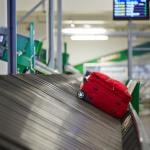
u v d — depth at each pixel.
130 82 4.59
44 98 3.08
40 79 3.74
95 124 3.04
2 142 1.85
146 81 13.35
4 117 2.23
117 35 13.05
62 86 4.04
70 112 3.08
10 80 3.06
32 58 4.36
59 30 6.93
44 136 2.22
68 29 12.45
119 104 3.64
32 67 4.37
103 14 9.96
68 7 8.95
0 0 4.76
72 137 2.43
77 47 14.17
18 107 2.51
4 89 2.75
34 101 2.83
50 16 6.22
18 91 2.86
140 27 13.19
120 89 3.67
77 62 14.17
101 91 3.73
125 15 6.59
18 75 3.37
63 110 3.02
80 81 5.70
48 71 5.14
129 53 7.45
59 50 6.94
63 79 4.77
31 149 1.93
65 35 12.92
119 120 3.58
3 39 3.77
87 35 12.98
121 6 6.58
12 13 3.70
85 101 3.80
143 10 6.57
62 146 2.20
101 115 3.49
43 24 7.96
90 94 3.77
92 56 14.17
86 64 14.14
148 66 13.96
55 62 7.15
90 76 3.85
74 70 9.66
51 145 2.13
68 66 9.35
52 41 6.24
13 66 3.74
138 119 2.57
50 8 6.21
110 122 3.34
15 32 3.72
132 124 2.64
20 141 1.95
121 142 2.67
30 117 2.45
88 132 2.70
